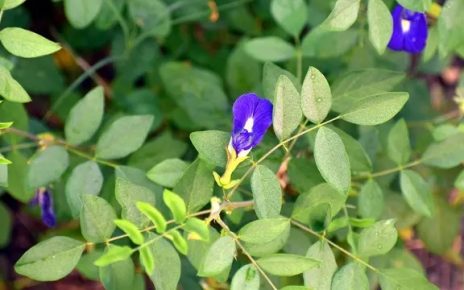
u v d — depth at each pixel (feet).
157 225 2.39
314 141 2.54
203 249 2.53
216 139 2.51
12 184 2.99
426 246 3.35
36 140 3.03
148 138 3.51
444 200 3.31
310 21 3.24
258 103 2.50
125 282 2.55
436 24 2.87
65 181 3.07
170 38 3.56
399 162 2.84
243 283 2.45
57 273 2.49
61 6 3.74
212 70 3.59
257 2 3.50
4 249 3.77
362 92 2.75
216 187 2.67
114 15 3.26
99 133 3.28
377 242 2.56
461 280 3.84
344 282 2.54
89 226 2.50
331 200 2.60
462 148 2.82
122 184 2.50
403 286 2.58
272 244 2.52
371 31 2.57
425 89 3.46
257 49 3.03
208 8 3.44
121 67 3.44
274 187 2.47
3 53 3.32
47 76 3.43
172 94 3.22
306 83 2.45
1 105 2.94
